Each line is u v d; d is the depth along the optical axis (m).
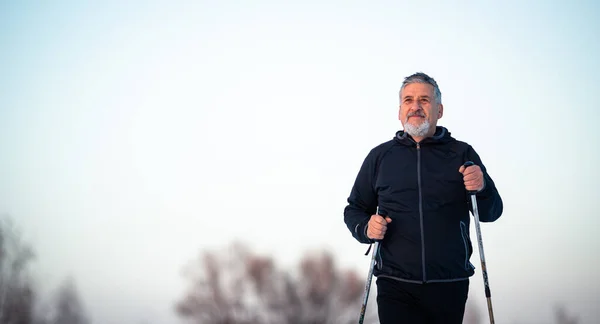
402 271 3.61
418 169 3.70
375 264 3.79
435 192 3.64
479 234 3.52
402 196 3.68
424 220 3.61
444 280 3.56
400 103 3.86
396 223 3.68
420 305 3.59
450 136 3.86
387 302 3.63
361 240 3.83
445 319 3.58
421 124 3.73
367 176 3.94
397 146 3.86
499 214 3.86
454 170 3.68
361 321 3.64
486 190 3.63
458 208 3.66
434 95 3.79
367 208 4.01
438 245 3.57
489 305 3.51
